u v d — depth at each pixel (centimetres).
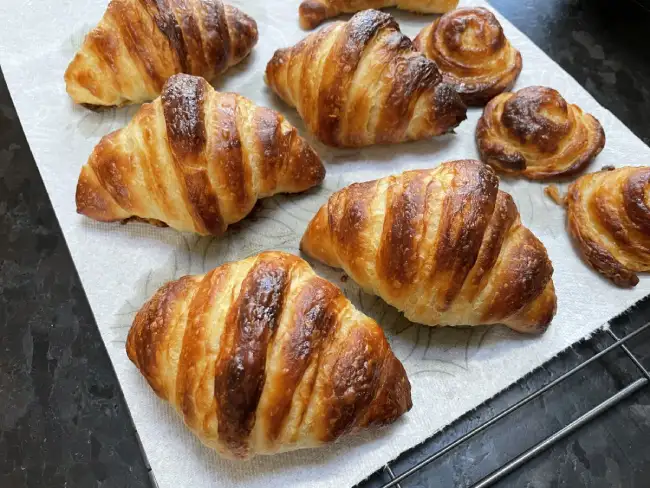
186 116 21
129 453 20
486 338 22
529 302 20
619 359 22
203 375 17
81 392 21
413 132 26
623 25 32
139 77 26
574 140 26
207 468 19
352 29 25
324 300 18
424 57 26
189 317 18
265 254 19
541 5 33
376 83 25
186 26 26
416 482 19
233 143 22
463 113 26
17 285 23
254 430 17
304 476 19
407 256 20
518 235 21
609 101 29
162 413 20
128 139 23
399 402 19
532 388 21
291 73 26
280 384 17
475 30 28
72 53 30
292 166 24
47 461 20
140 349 19
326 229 22
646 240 22
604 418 20
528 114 25
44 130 27
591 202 24
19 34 30
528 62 29
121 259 23
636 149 26
